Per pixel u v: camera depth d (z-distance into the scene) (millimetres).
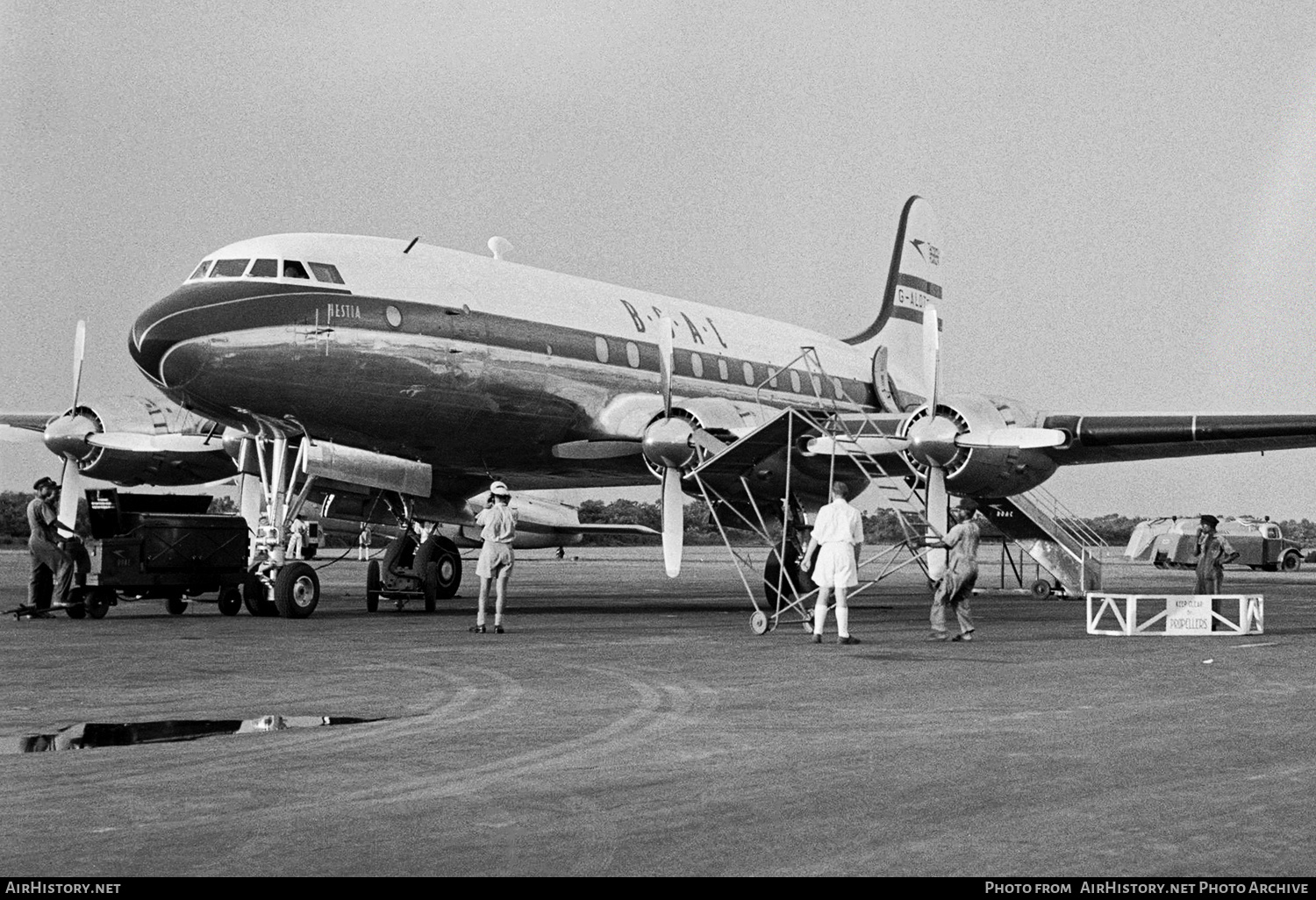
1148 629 17953
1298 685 11141
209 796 6613
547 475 22578
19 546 77250
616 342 21906
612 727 8773
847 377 28672
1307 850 5566
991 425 18656
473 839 5773
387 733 8523
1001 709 9680
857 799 6551
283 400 17984
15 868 5301
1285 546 51781
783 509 20766
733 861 5430
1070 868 5316
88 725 8875
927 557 17641
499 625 16594
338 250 18781
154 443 23109
